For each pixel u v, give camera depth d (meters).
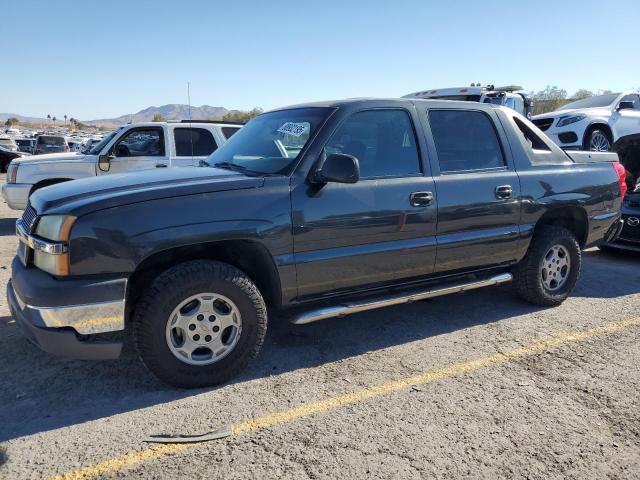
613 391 3.37
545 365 3.75
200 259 3.38
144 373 3.59
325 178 3.41
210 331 3.33
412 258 3.99
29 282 3.05
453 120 4.31
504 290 5.53
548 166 4.77
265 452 2.72
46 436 2.85
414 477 2.53
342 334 4.32
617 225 5.38
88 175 8.74
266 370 3.66
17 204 8.63
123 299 3.04
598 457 2.69
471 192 4.20
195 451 2.73
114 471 2.57
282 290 3.53
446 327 4.48
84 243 2.95
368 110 3.88
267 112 4.60
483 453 2.72
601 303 5.12
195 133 8.98
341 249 3.67
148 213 3.07
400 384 3.46
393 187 3.83
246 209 3.30
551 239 4.76
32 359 3.77
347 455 2.70
